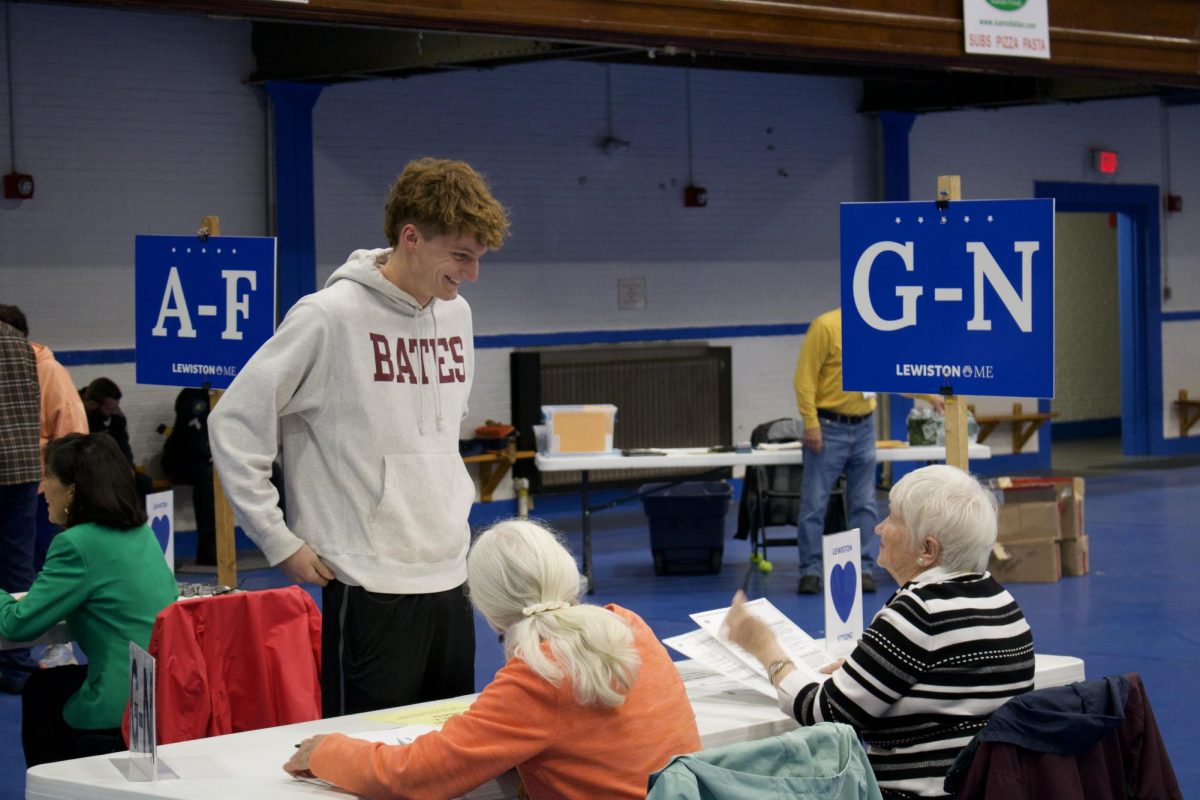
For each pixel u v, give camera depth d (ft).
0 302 28.78
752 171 39.09
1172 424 48.42
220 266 14.35
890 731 9.13
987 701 9.00
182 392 29.22
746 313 39.27
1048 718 8.01
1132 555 29.91
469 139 34.65
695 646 10.52
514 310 35.53
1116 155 45.83
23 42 28.78
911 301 12.67
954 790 8.36
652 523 28.30
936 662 8.99
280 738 9.36
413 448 10.08
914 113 40.63
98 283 29.86
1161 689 19.52
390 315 10.01
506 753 7.97
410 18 22.20
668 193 37.78
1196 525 33.60
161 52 30.35
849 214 12.92
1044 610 24.76
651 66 35.60
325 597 10.09
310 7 21.29
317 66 30.17
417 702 10.16
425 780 8.00
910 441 27.53
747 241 39.14
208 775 8.64
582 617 8.14
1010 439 44.39
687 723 8.50
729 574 28.50
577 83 36.17
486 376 35.17
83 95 29.50
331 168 32.78
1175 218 47.85
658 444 37.83
